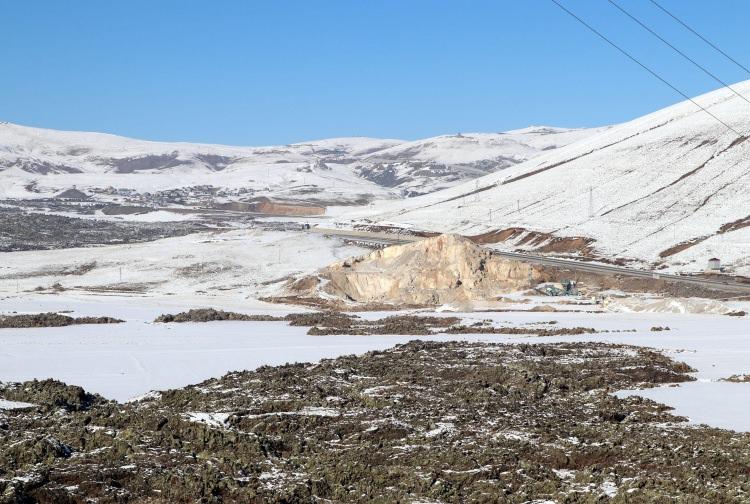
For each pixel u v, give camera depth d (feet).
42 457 83.87
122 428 102.01
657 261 449.89
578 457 89.25
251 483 78.48
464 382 131.64
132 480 78.38
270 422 103.04
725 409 114.73
